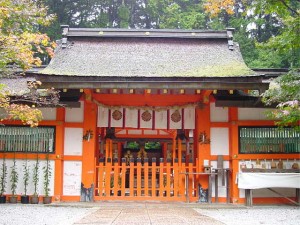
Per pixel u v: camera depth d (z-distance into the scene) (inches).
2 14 272.8
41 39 319.0
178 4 1349.7
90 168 429.1
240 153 425.4
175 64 454.6
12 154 423.2
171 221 289.3
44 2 1074.7
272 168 415.2
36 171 420.2
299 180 401.4
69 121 435.8
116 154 728.3
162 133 666.8
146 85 387.9
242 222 296.8
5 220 297.4
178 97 447.8
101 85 387.5
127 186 601.0
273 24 1160.2
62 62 453.7
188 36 518.3
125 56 479.5
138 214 330.3
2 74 342.6
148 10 1326.3
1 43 272.7
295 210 376.5
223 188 429.4
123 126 449.4
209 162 431.5
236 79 385.7
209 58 476.4
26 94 381.1
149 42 517.3
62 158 427.8
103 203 408.5
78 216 321.4
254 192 426.3
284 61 1009.5
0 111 416.5
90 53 486.0
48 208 376.2
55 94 378.6
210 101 441.1
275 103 405.4
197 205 399.2
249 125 428.5
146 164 436.1
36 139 427.8
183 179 438.6
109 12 1315.2
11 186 419.8
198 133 438.0
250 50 1127.6
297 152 429.4
